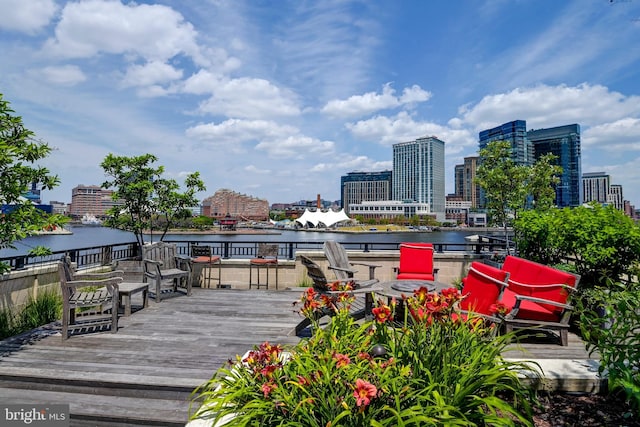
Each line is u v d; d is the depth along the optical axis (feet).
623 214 15.06
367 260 26.40
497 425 5.89
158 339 13.96
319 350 7.06
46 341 13.64
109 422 8.85
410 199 638.53
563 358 11.19
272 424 5.77
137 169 26.96
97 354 12.28
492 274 13.15
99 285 14.35
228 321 16.65
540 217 18.51
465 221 549.54
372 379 5.86
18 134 14.05
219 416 5.79
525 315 13.25
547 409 8.05
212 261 25.85
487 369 6.49
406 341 7.37
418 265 21.27
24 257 16.53
